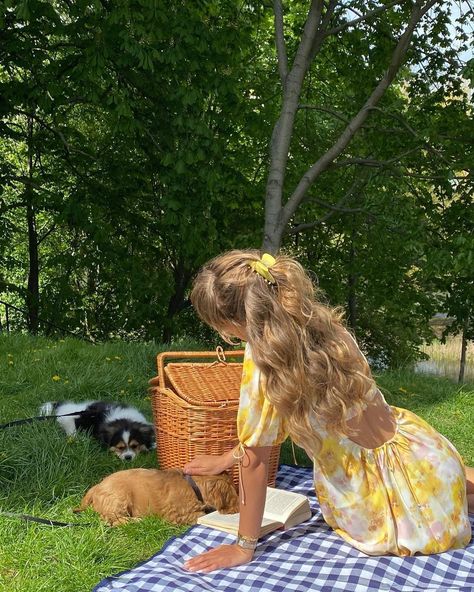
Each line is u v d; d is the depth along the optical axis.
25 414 5.84
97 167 16.12
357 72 14.88
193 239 12.20
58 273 21.05
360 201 17.69
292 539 3.38
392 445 3.20
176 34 11.18
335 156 12.52
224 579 3.00
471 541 3.34
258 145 17.36
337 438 3.14
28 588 3.05
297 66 11.99
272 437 3.09
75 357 7.93
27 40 12.84
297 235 20.00
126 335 18.80
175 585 2.90
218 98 12.23
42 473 4.38
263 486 3.16
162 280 16.33
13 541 3.47
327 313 3.01
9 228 17.12
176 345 8.74
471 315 15.97
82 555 3.34
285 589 2.90
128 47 10.37
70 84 13.11
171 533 3.67
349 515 3.19
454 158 13.70
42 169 16.84
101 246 15.56
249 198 15.34
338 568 3.05
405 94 19.41
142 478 3.88
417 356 21.92
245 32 13.21
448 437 6.47
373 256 18.09
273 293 2.94
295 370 2.88
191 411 4.11
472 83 10.11
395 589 2.90
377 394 3.22
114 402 5.71
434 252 12.29
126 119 11.71
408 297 19.02
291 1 15.76
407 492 3.16
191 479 3.90
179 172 11.24
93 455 4.90
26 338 9.18
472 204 14.62
